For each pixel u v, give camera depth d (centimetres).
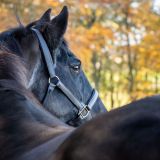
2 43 544
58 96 612
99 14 2589
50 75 592
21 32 563
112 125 296
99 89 2855
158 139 278
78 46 2264
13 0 1961
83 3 2380
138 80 2708
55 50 593
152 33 2670
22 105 414
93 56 2664
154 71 2702
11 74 466
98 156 288
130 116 296
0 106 413
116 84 2859
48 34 589
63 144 311
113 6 2656
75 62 636
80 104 633
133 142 283
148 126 286
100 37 2522
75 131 312
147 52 2670
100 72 2831
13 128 389
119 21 2694
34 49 565
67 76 627
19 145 372
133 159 279
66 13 595
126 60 2800
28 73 517
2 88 435
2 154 372
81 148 296
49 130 382
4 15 1842
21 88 453
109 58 2734
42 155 331
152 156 275
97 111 658
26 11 1948
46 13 611
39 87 590
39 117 409
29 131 382
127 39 2680
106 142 290
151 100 309
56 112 610
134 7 2680
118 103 2773
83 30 2355
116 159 284
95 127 301
